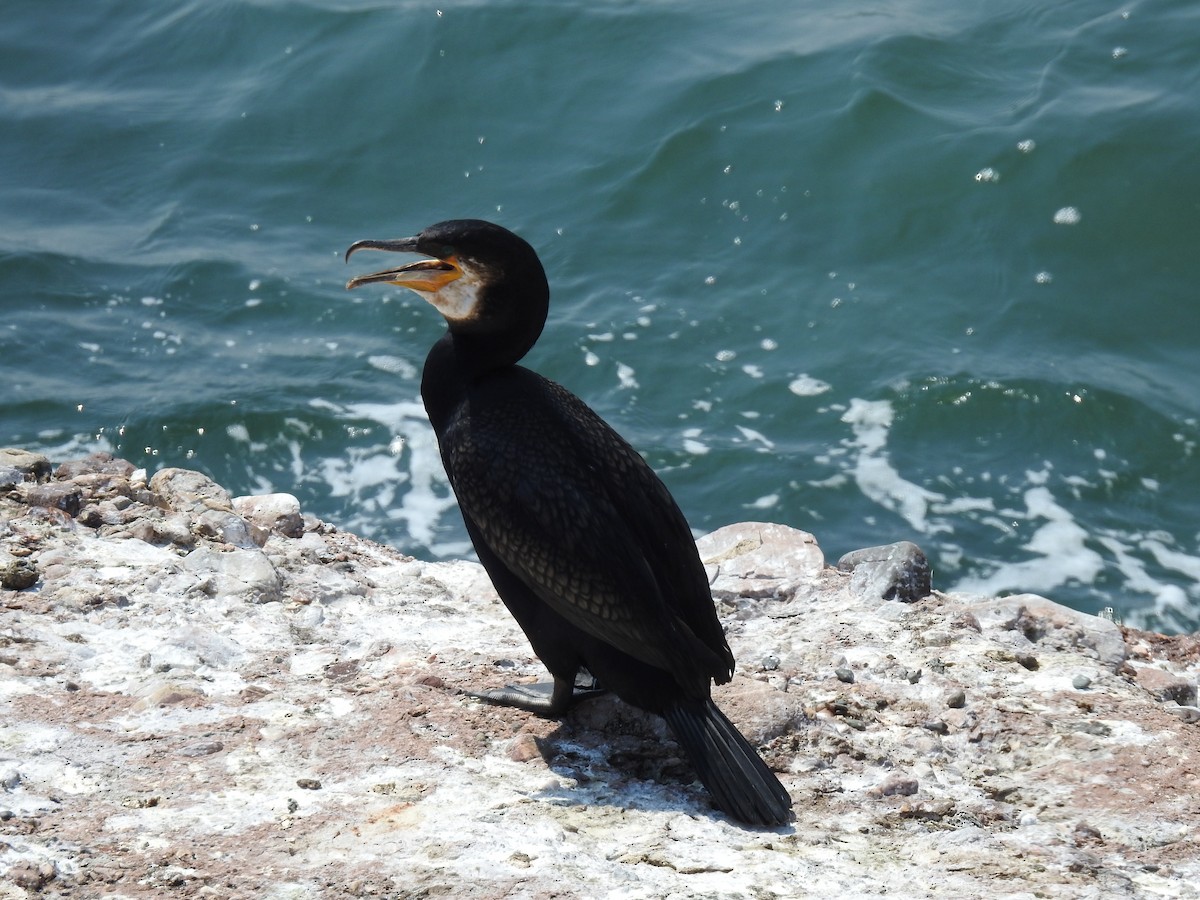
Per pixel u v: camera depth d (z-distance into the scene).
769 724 6.68
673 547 6.48
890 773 6.46
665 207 21.27
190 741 6.37
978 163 20.91
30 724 6.42
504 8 24.94
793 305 19.14
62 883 5.21
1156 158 20.61
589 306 19.39
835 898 5.35
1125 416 16.86
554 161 22.45
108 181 23.16
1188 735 6.83
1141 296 19.11
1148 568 14.65
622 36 24.36
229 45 25.97
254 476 16.44
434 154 23.00
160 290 20.12
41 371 18.20
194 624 7.65
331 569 8.87
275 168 23.11
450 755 6.42
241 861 5.45
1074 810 6.19
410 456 16.53
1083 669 7.56
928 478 16.05
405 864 5.44
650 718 6.77
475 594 8.74
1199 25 23.00
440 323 19.09
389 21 25.14
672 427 17.09
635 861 5.57
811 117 22.12
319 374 18.06
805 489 15.87
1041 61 22.95
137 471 10.09
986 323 18.70
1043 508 15.50
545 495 6.24
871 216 20.52
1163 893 5.50
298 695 6.93
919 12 24.62
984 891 5.45
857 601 8.43
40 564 8.19
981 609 8.30
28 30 27.27
